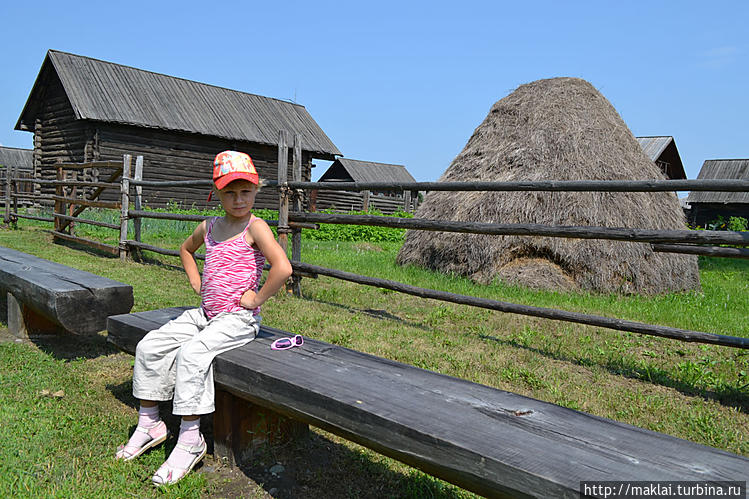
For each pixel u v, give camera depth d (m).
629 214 7.23
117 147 16.77
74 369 3.48
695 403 3.39
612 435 1.56
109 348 3.97
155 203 17.55
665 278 7.32
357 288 6.75
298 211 6.36
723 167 36.62
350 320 4.98
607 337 4.85
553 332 4.96
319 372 2.07
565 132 7.88
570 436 1.54
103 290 3.34
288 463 2.45
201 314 2.47
